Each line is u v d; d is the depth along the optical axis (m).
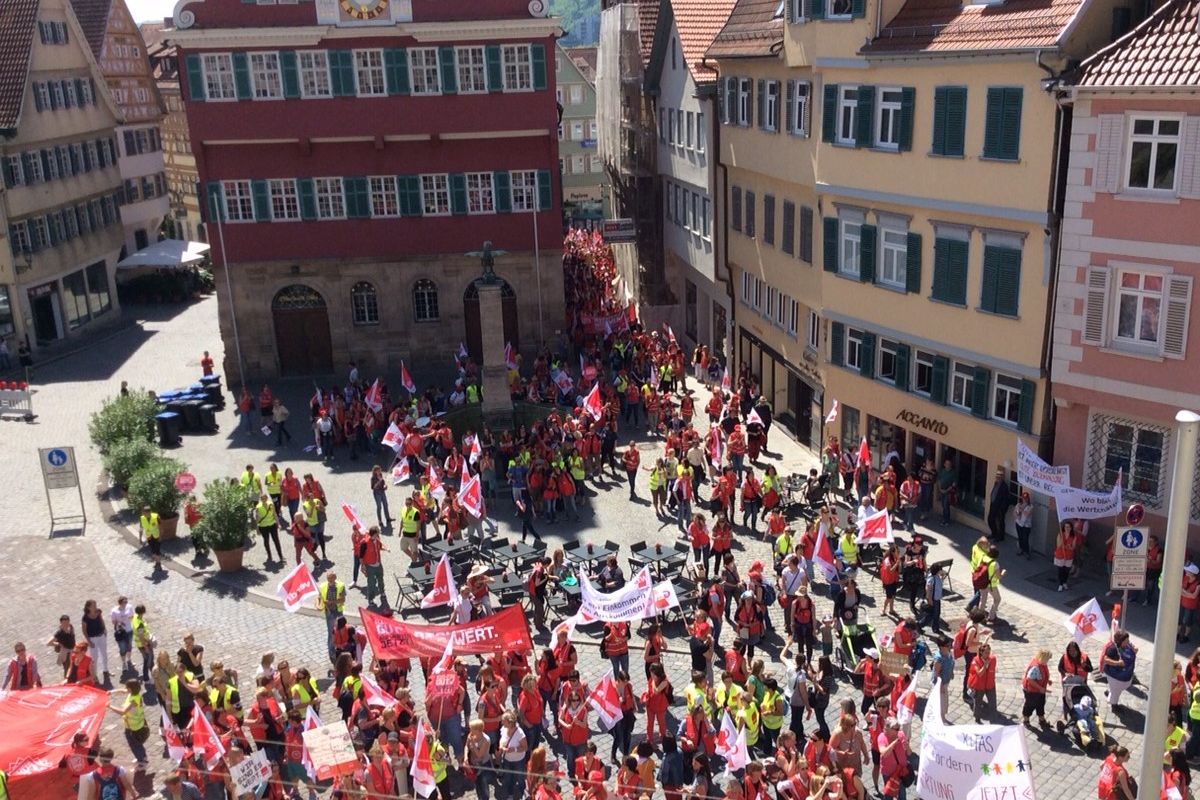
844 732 16.64
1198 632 23.22
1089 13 24.25
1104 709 20.47
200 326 59.59
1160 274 23.56
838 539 27.09
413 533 27.53
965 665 21.19
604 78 69.38
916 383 30.97
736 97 40.75
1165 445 24.56
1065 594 25.30
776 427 40.38
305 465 37.03
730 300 44.84
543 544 28.03
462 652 19.25
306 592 21.84
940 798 14.84
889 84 29.53
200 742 16.59
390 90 45.66
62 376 48.72
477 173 47.22
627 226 51.91
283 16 44.66
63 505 32.84
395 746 16.89
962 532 29.33
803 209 35.59
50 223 54.03
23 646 19.91
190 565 28.70
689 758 17.69
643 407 40.78
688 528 28.91
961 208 27.66
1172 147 22.89
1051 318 25.94
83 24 66.69
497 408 38.00
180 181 88.25
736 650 20.20
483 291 37.28
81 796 16.28
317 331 48.84
